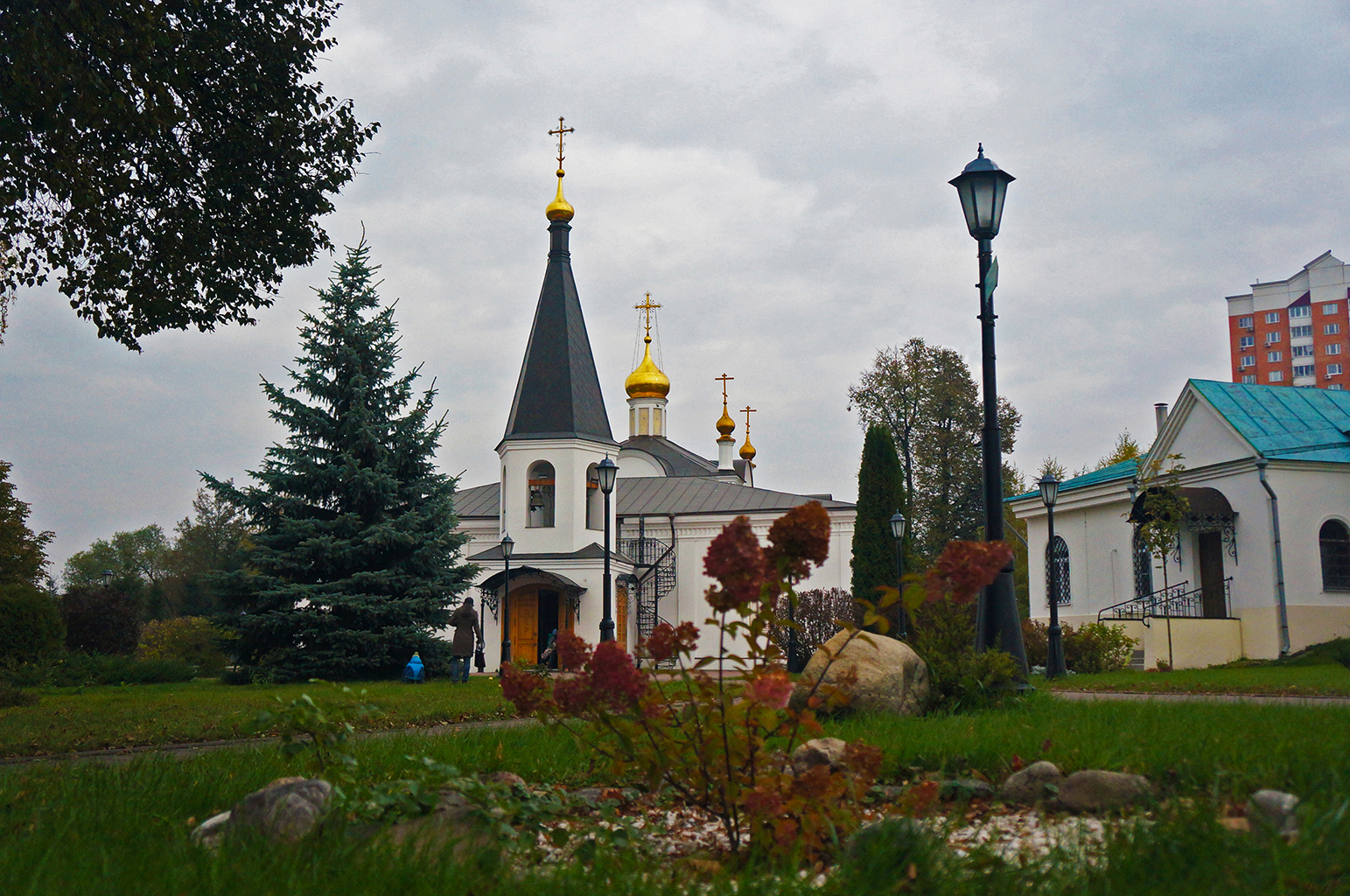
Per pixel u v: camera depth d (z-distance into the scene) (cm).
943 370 5375
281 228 1436
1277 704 880
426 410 2761
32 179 1280
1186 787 482
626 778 591
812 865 400
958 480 5319
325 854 364
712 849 451
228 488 2623
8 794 548
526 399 3638
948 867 345
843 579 4122
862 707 874
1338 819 339
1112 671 2292
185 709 1457
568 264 3772
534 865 391
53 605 2097
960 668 965
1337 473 2400
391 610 2562
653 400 5712
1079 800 484
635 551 4191
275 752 711
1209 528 2445
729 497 4350
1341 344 10331
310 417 2680
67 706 1559
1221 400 2533
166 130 1285
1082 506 2948
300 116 1393
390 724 1219
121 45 1175
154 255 1395
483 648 3269
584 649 459
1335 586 2361
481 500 4366
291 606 2548
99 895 317
